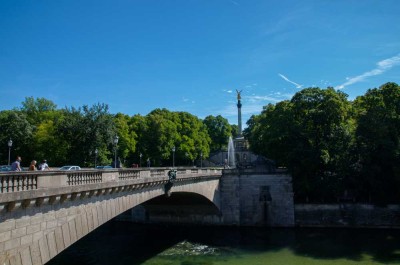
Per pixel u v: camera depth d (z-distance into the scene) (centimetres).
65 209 2000
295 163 6209
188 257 4247
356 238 5172
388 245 4738
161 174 3544
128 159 9606
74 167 4244
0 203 1479
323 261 4075
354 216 5953
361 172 5997
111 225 6391
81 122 6575
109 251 4500
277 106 6956
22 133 7806
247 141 11050
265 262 4047
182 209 6338
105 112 6894
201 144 11738
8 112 8550
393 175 5859
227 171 6312
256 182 6291
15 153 7938
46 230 1834
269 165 6775
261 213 6222
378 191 5903
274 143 6450
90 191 2198
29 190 1639
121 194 2694
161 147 9769
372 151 5994
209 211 6247
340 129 6147
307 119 6325
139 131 9581
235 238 5319
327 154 5859
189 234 5616
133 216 6675
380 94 6462
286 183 6209
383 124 5919
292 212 6134
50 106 10450
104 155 7094
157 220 6544
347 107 6344
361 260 4088
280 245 4841
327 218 6038
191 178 4469
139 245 4847
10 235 1591
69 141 6669
